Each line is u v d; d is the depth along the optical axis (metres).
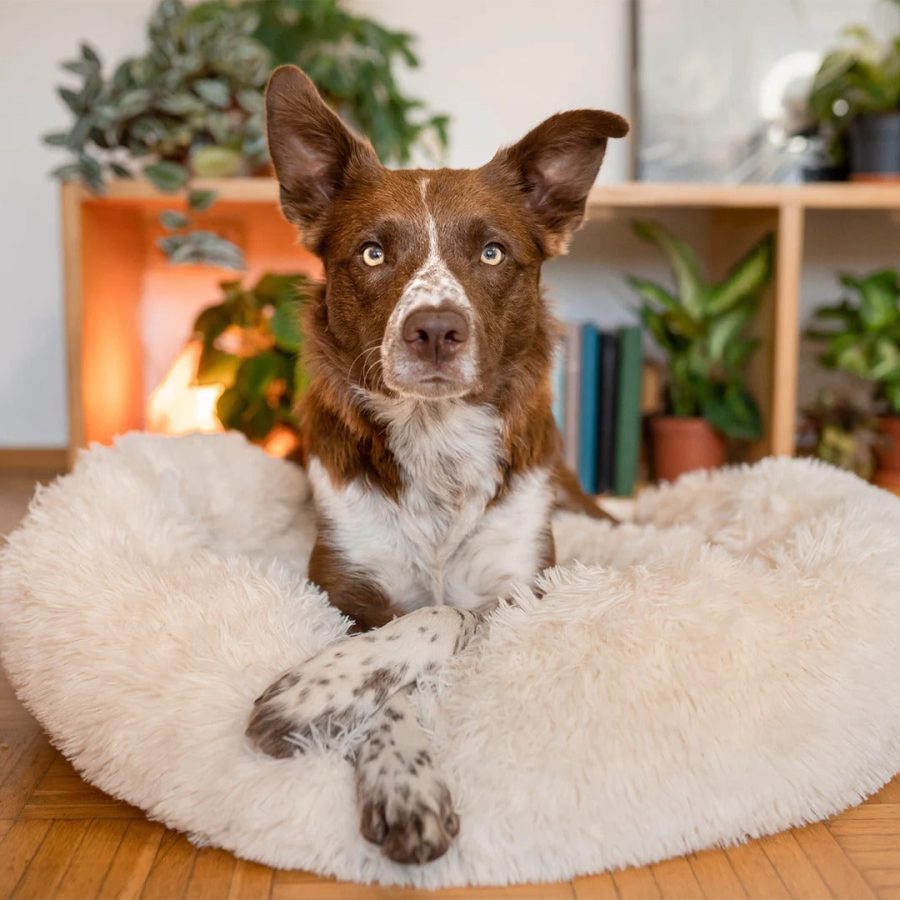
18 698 1.98
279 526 2.71
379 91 4.14
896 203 3.66
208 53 3.58
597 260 4.50
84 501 2.13
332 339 2.23
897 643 1.82
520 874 1.54
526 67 4.34
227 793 1.57
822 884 1.53
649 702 1.61
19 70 4.31
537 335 2.29
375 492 2.18
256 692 1.69
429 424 2.14
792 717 1.67
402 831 1.46
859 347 3.95
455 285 1.98
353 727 1.66
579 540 2.70
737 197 3.60
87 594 1.89
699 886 1.52
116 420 4.07
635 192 3.60
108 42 4.32
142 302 4.45
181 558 2.10
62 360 4.53
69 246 3.57
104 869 1.55
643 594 1.75
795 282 3.65
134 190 3.60
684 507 2.87
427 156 4.27
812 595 1.82
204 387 3.82
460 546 2.21
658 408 4.30
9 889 1.50
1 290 4.47
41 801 1.75
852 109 3.85
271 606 1.86
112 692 1.74
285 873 1.55
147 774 1.66
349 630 2.11
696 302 3.81
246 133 3.61
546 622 1.75
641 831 1.57
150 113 3.63
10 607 1.98
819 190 3.62
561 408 3.89
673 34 4.09
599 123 2.19
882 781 1.80
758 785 1.63
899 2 3.97
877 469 4.11
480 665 1.71
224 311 3.76
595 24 4.30
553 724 1.59
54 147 4.33
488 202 2.13
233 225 4.38
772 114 4.11
